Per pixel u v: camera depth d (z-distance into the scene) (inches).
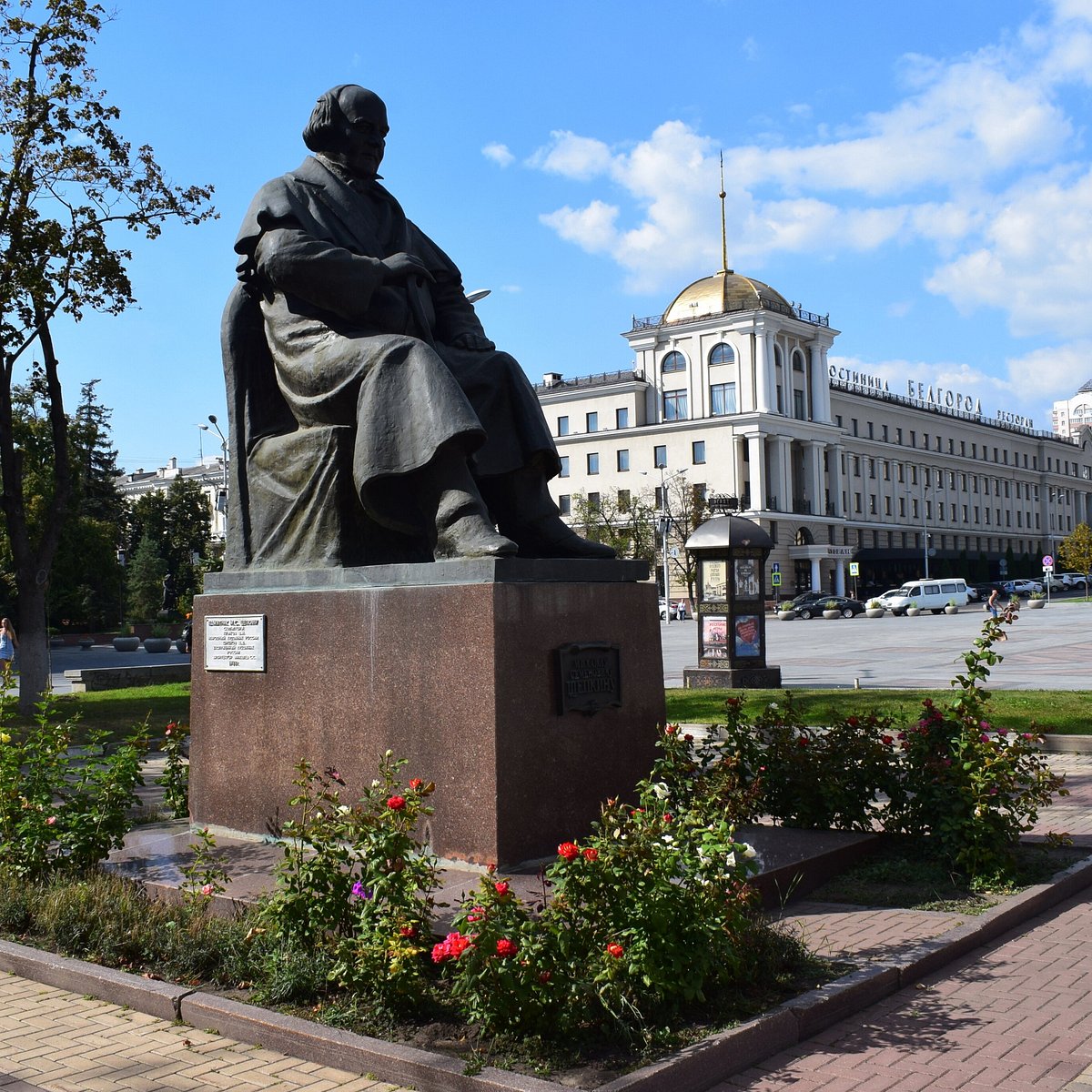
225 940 178.7
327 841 174.2
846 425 3043.8
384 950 154.8
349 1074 144.9
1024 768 243.4
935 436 3435.0
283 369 249.3
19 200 629.0
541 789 207.6
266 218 247.3
